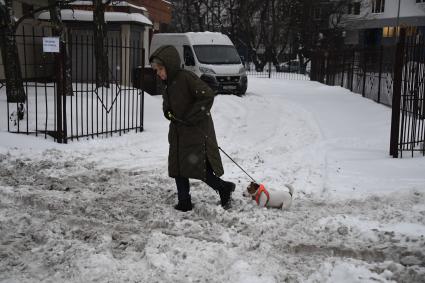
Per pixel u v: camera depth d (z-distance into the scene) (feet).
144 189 21.83
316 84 99.96
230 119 46.44
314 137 36.94
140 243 15.34
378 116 47.52
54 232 16.44
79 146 31.01
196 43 71.26
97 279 13.05
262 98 66.85
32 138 31.32
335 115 49.11
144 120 42.39
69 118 38.70
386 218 17.87
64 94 31.24
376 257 14.74
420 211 18.39
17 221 17.29
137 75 61.77
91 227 17.16
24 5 58.39
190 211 18.83
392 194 20.81
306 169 26.32
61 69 31.07
